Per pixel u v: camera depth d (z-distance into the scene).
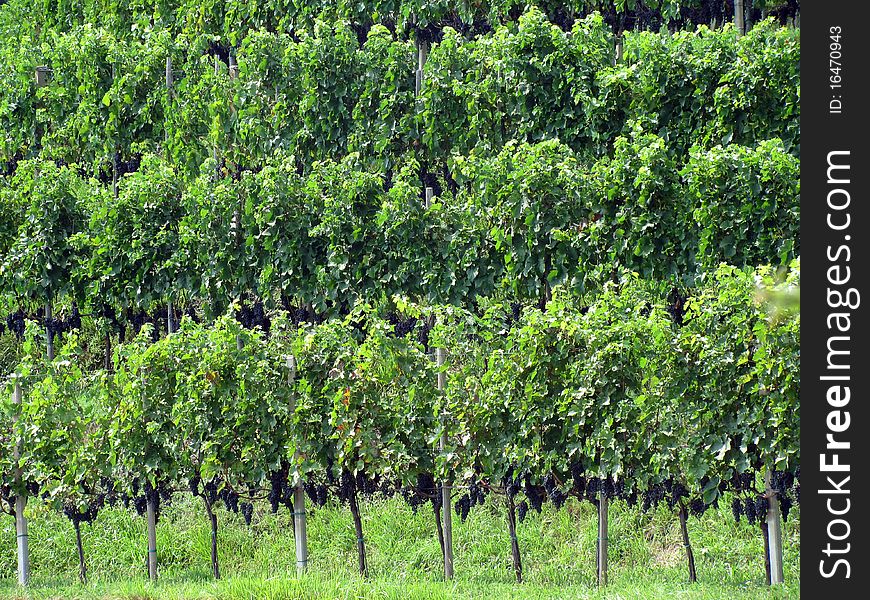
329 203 39.31
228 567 34.38
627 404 27.98
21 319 44.59
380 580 29.19
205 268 41.38
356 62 45.47
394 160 44.72
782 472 27.11
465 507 30.72
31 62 52.94
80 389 33.62
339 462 30.52
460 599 26.55
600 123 40.44
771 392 26.55
